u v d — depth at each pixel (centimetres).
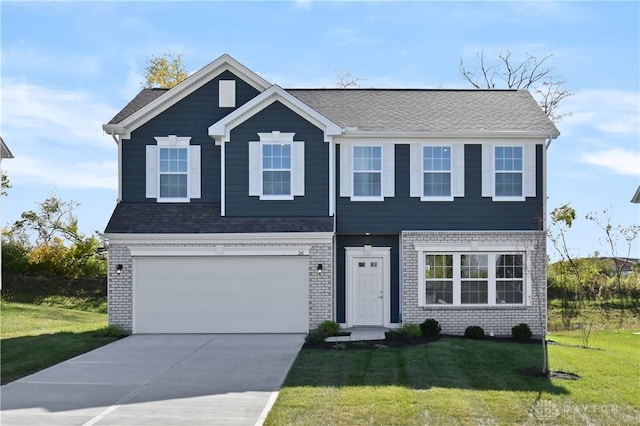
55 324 2755
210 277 2280
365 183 2386
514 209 2384
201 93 2469
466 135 2366
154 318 2277
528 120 2445
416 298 2298
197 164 2445
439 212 2378
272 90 2330
